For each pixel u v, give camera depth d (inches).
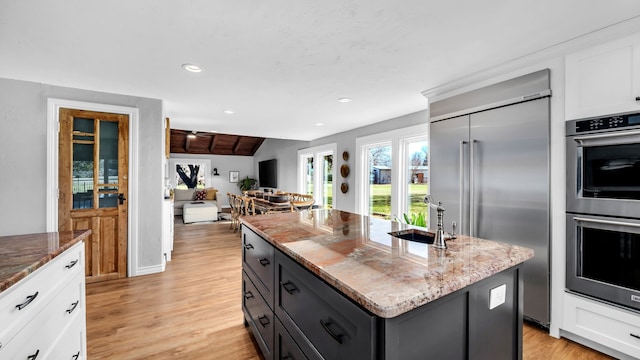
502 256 46.9
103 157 116.0
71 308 54.1
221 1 54.7
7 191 100.0
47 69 89.3
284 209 208.8
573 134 71.7
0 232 99.2
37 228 103.9
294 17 60.4
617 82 64.3
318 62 83.8
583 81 69.8
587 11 58.2
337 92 112.3
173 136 329.7
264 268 65.7
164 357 69.2
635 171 62.4
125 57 80.0
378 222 79.2
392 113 148.4
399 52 77.2
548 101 75.9
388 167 173.2
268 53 77.8
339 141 212.1
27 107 102.0
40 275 43.5
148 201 124.6
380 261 43.9
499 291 45.3
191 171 378.3
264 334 66.1
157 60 82.1
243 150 395.9
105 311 92.3
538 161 77.6
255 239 72.4
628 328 63.8
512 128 83.4
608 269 66.8
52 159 105.7
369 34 67.6
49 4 55.1
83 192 112.8
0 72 92.0
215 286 114.0
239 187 408.8
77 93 109.2
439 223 53.6
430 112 110.1
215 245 183.0
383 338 30.9
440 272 39.2
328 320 40.2
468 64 85.0
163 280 119.6
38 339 42.8
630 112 62.2
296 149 281.6
